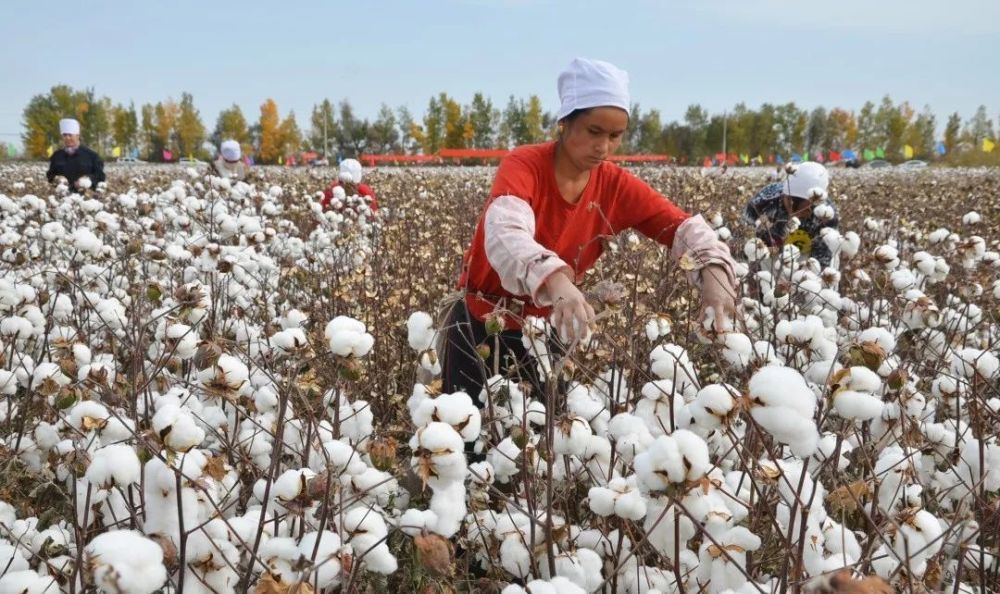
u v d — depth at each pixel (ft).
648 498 5.52
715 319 7.26
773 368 4.23
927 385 8.46
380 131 177.37
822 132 225.97
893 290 9.78
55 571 5.34
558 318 6.20
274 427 7.31
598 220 8.67
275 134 213.87
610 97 7.59
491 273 8.37
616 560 5.60
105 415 6.00
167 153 183.83
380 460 5.29
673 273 10.95
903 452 6.23
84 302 11.06
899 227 18.89
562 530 5.82
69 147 32.30
